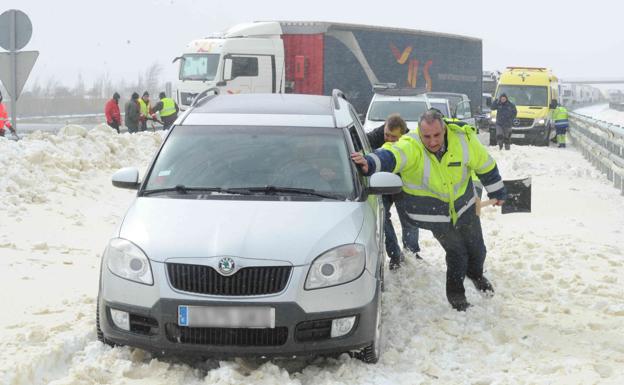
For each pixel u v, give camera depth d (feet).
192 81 89.45
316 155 22.24
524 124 101.09
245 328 18.12
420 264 29.66
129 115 87.86
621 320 23.38
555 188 51.83
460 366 19.30
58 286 25.93
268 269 18.24
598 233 36.50
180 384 17.98
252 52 89.61
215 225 19.26
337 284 18.48
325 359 19.66
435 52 106.63
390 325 22.12
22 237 32.42
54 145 48.19
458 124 23.04
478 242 24.12
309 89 93.25
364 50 96.58
